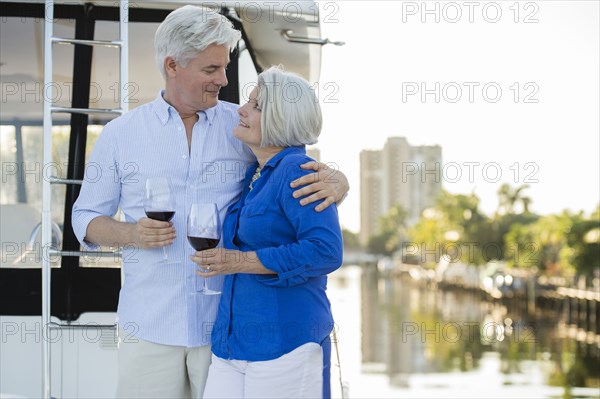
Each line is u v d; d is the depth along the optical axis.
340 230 3.47
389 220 105.06
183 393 3.79
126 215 3.82
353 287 65.75
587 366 21.44
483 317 37.69
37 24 4.87
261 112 3.53
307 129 3.55
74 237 4.86
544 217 45.62
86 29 4.87
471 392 16.75
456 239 58.72
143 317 3.71
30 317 4.80
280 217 3.48
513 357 24.03
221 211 3.81
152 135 3.79
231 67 4.98
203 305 3.73
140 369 3.73
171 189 3.77
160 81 4.88
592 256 37.31
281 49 5.05
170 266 3.71
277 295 3.46
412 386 17.64
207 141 3.81
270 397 3.43
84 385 4.71
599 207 41.69
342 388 4.26
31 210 4.89
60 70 4.86
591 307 33.69
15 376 4.76
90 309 4.80
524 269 43.00
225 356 3.53
